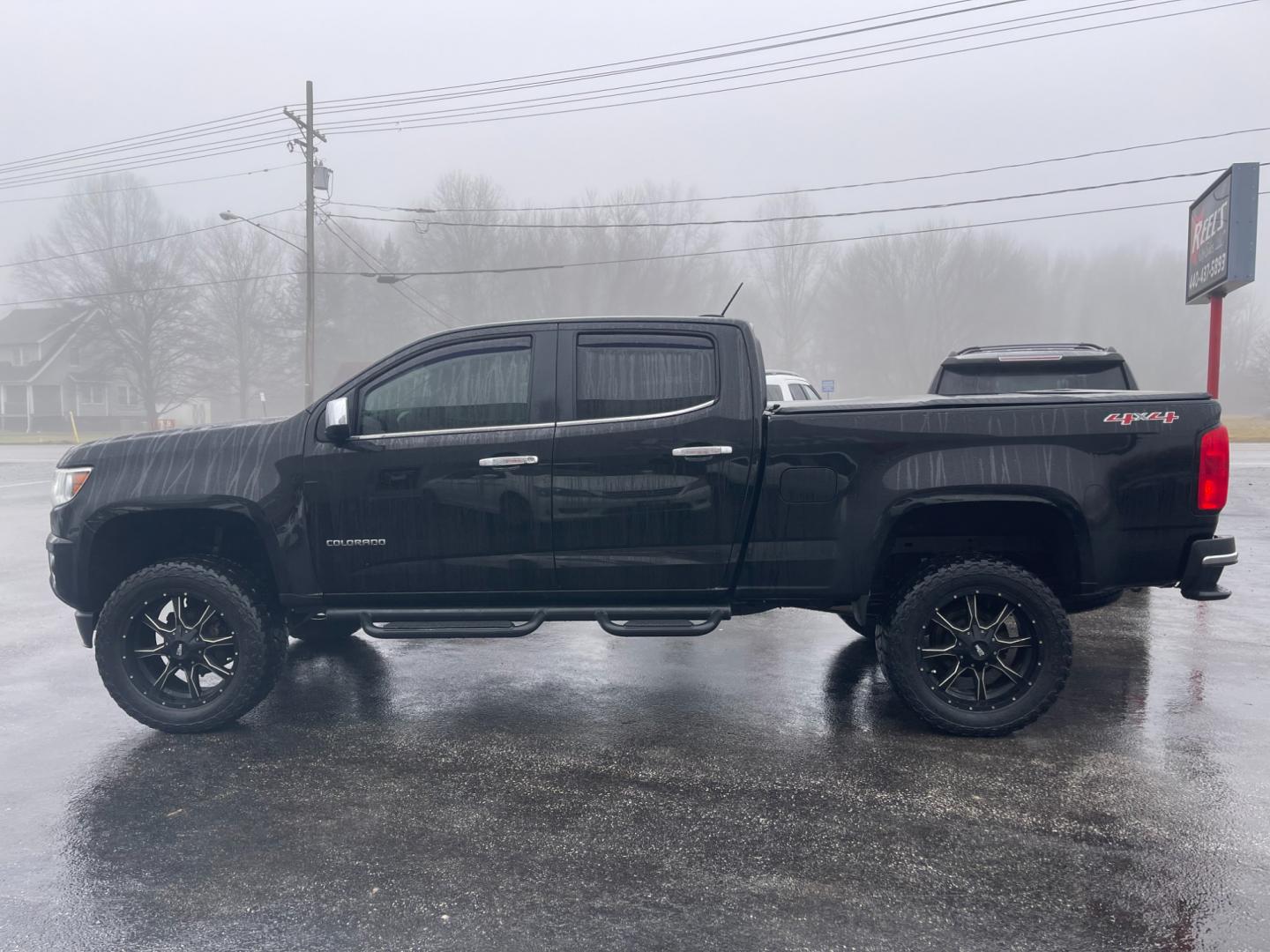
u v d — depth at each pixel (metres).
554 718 4.63
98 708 4.86
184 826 3.41
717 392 4.29
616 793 3.67
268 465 4.42
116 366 56.44
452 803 3.59
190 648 4.41
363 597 4.45
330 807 3.57
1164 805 3.49
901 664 4.20
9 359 66.69
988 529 4.42
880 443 4.16
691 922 2.72
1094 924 2.69
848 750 4.12
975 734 4.22
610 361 4.38
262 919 2.75
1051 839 3.22
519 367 4.41
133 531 4.71
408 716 4.70
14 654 5.97
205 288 59.78
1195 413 4.07
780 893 2.88
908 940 2.61
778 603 4.42
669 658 5.81
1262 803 3.50
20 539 11.36
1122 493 4.05
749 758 4.04
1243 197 12.09
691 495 4.27
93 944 2.63
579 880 2.98
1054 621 4.11
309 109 29.67
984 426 4.11
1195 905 2.78
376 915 2.77
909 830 3.30
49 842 3.29
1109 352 7.79
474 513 4.35
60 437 47.31
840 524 4.21
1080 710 4.63
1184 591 4.12
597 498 4.30
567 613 4.41
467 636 4.44
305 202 30.05
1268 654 5.70
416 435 4.39
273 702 4.95
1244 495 13.55
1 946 2.62
